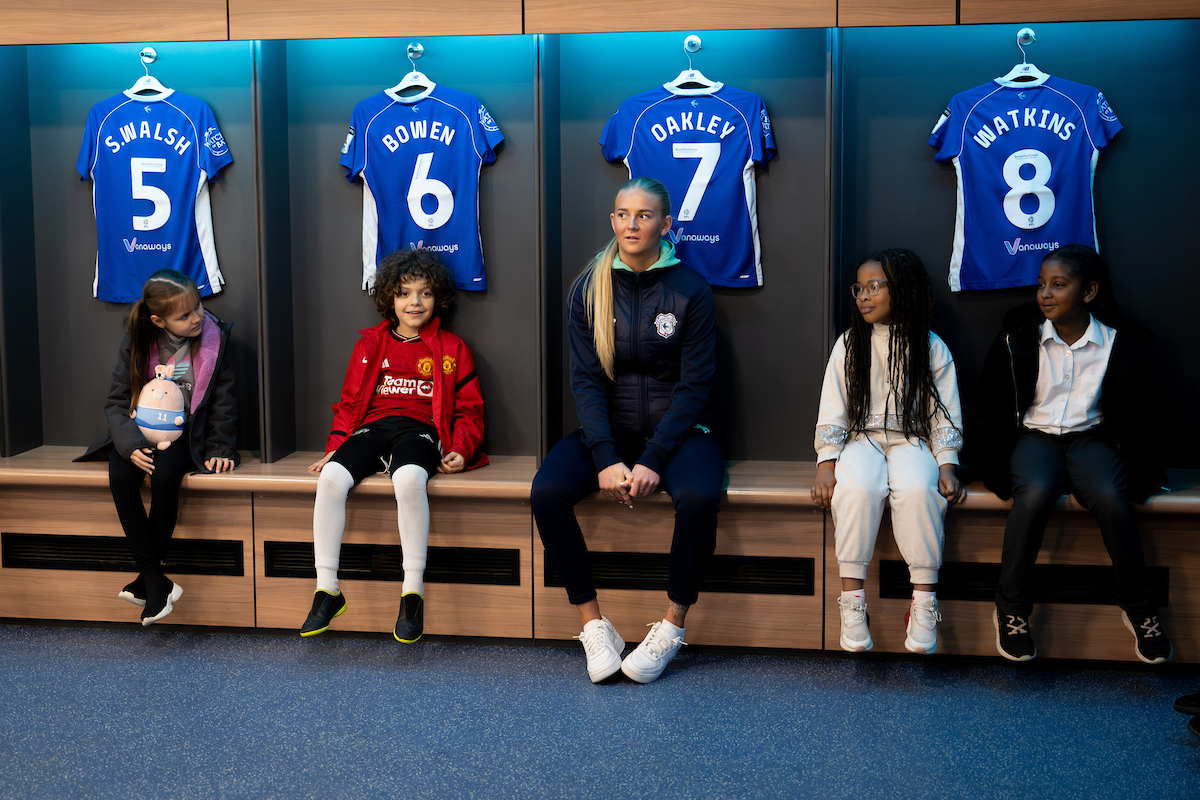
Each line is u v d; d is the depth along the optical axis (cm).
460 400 276
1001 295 280
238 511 263
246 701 222
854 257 287
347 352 304
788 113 284
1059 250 238
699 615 252
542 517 233
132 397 263
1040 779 185
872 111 282
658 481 236
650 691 228
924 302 246
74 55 304
